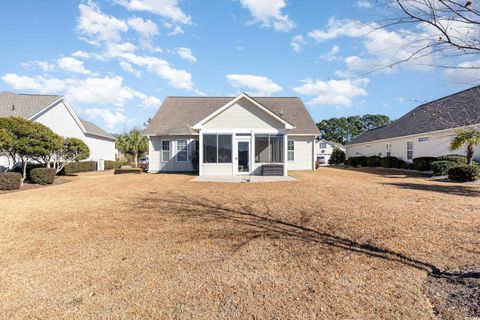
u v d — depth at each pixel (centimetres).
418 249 451
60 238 534
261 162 1728
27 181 1533
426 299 306
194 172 2092
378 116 7612
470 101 816
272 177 1628
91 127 3162
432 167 1664
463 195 959
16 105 2189
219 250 461
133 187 1259
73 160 1916
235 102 1730
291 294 322
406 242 483
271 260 418
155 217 682
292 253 443
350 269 383
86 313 290
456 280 345
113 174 2192
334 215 671
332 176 1747
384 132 2927
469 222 603
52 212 752
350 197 918
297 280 355
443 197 915
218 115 1734
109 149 3481
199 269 391
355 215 669
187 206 802
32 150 1355
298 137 2322
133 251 463
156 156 2219
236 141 1731
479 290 317
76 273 384
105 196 1015
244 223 615
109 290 337
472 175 1348
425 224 589
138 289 338
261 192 1043
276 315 282
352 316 277
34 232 573
